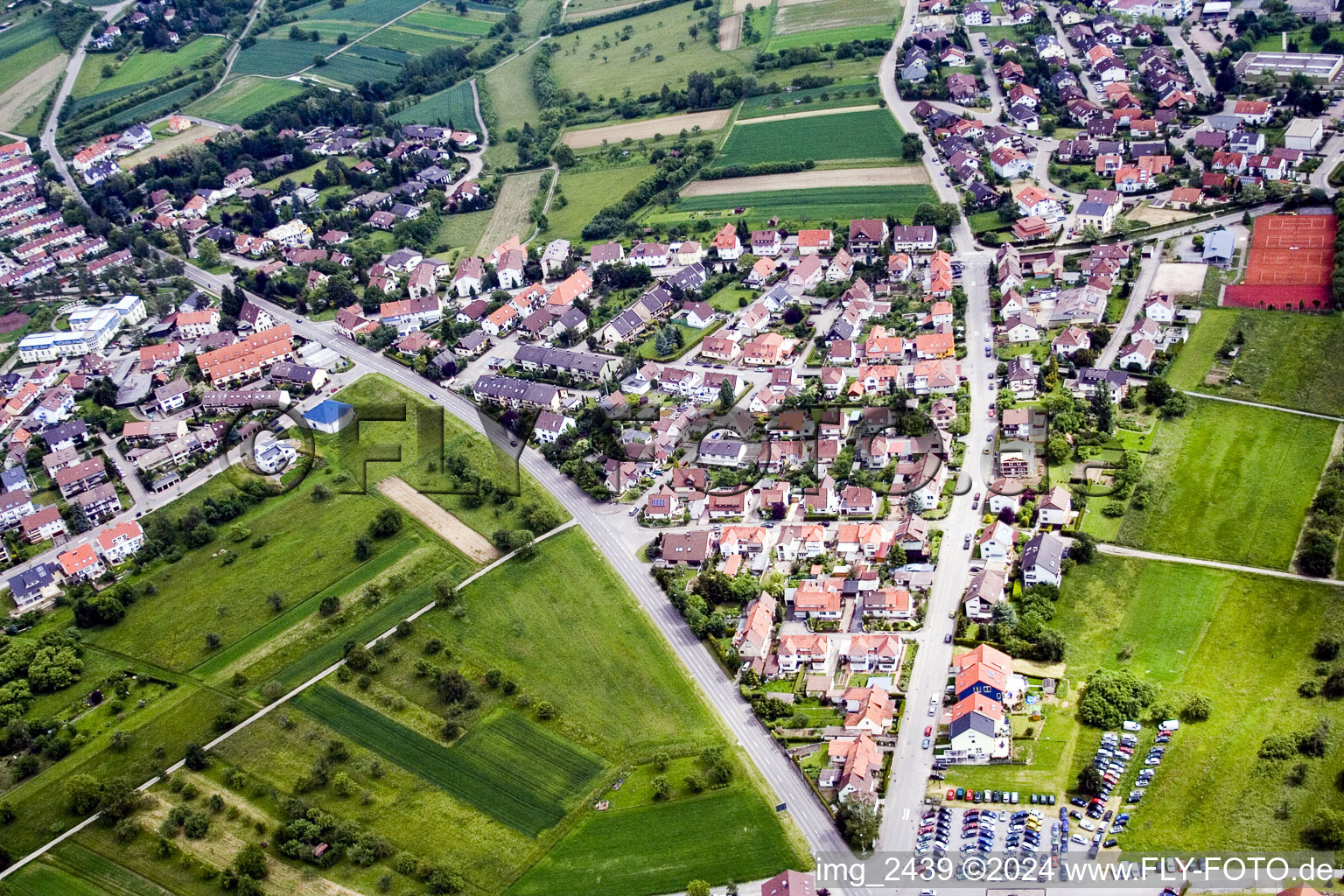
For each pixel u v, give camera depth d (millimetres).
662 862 198750
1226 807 193000
